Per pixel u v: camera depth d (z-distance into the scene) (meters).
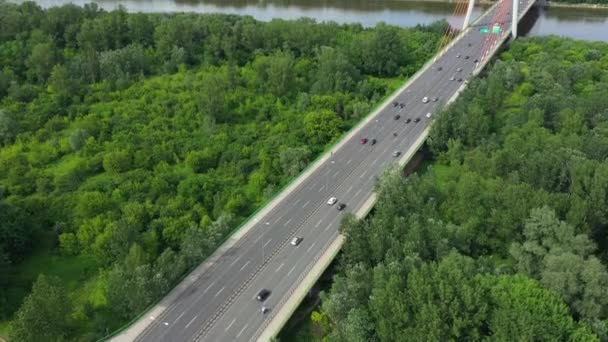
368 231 145.75
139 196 179.88
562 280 123.81
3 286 149.88
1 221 159.88
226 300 136.38
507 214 150.00
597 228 157.38
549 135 189.50
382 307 119.69
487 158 179.75
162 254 142.50
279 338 130.62
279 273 144.75
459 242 149.12
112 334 126.44
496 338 110.56
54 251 163.25
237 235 159.50
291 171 195.50
